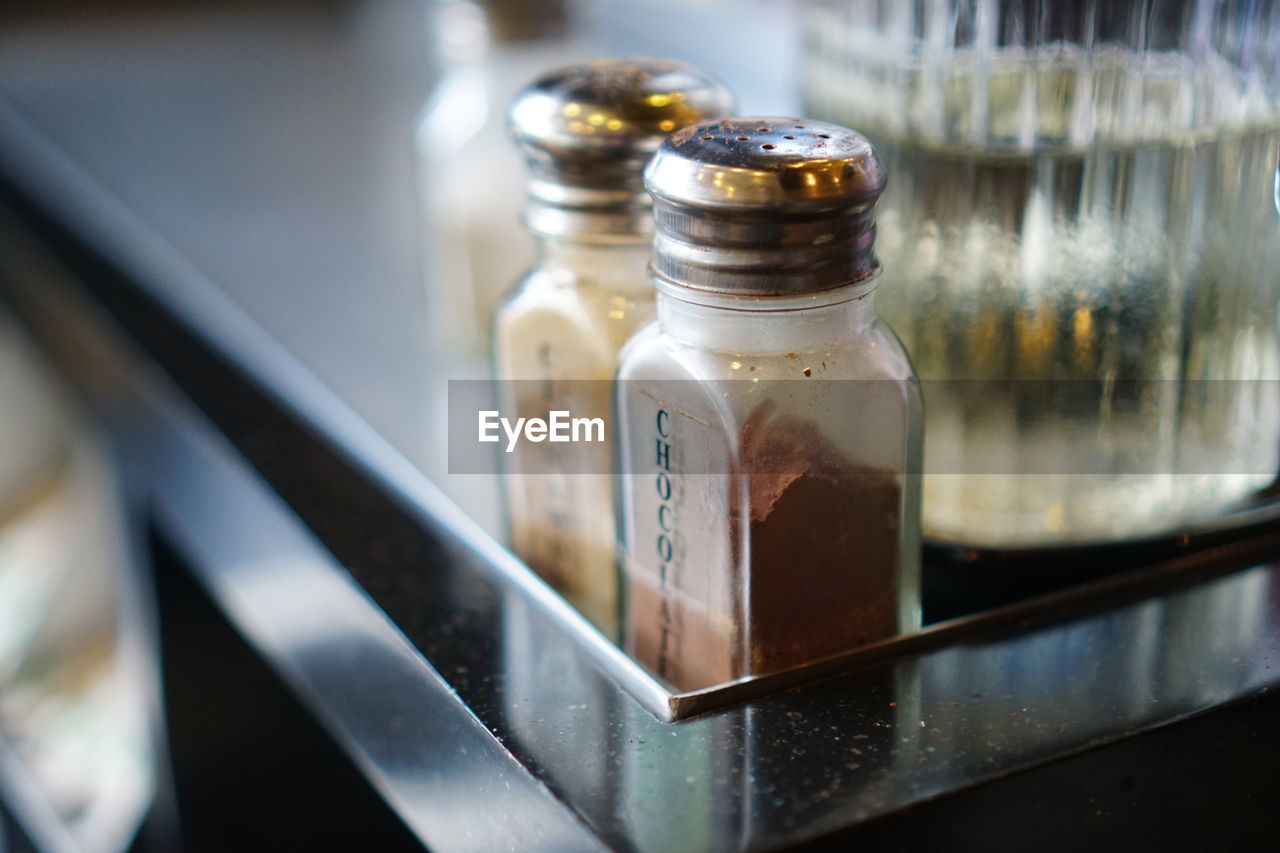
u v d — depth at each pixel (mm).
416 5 1043
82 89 896
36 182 720
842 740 326
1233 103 363
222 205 676
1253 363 378
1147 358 369
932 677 341
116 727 760
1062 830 325
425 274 567
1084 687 336
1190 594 361
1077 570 385
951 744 324
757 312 325
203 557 519
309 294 572
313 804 620
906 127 380
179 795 627
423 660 354
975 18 364
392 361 519
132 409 547
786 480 336
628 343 357
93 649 830
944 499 385
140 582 634
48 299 700
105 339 570
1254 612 356
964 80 369
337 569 390
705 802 313
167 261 606
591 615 400
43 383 903
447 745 354
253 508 441
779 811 311
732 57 754
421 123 578
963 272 375
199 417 471
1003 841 321
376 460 435
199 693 614
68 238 644
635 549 362
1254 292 374
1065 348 370
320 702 435
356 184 697
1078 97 359
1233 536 378
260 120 807
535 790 320
